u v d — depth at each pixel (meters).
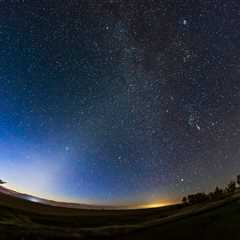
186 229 39.12
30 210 58.47
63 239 38.41
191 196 57.94
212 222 39.53
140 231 40.22
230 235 36.56
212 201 51.50
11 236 38.06
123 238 38.91
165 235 38.53
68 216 55.66
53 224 49.34
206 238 36.84
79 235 39.38
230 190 55.31
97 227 46.72
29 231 39.50
